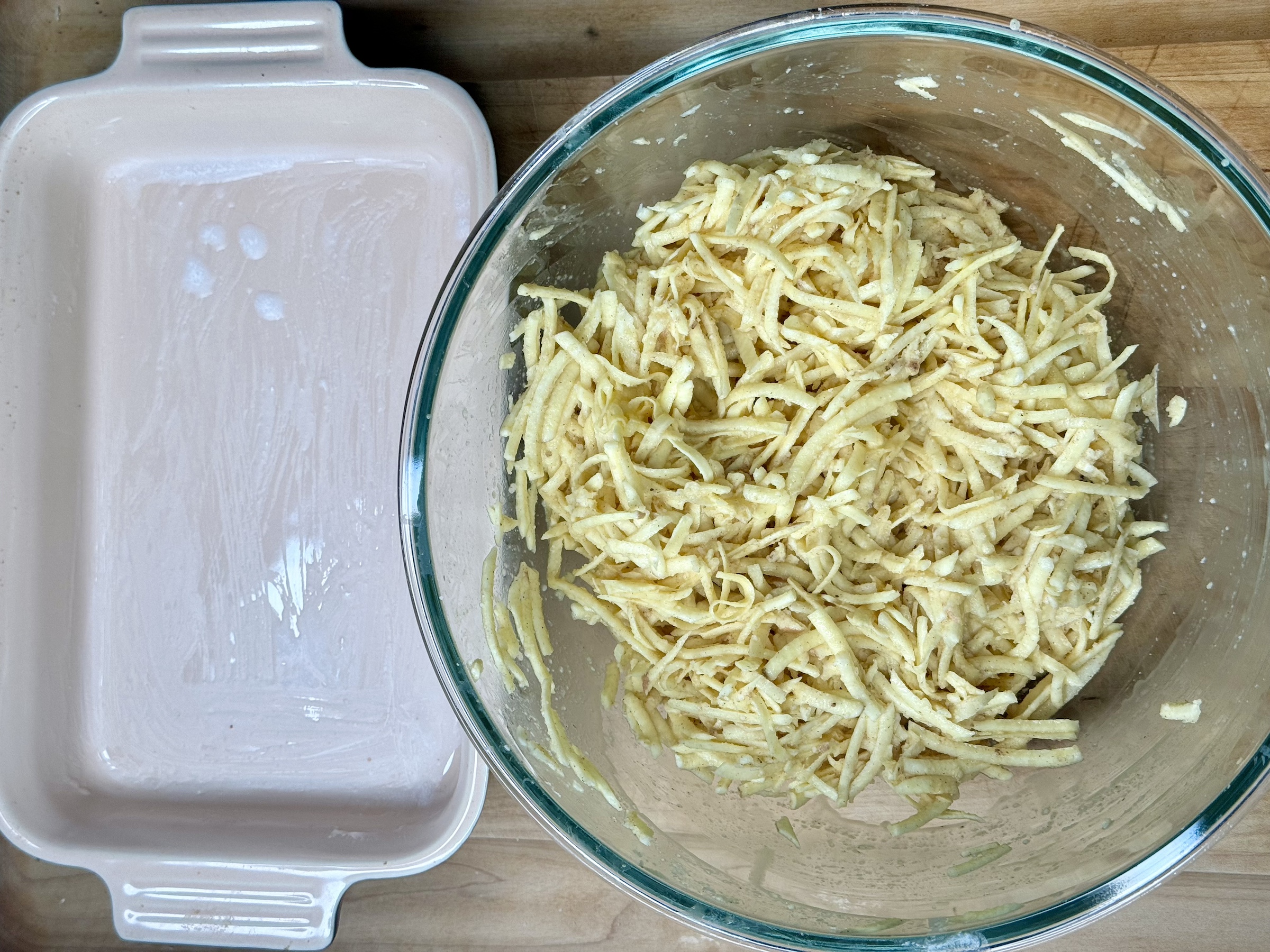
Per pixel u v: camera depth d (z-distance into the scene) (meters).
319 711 0.41
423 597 0.32
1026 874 0.34
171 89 0.38
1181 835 0.31
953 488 0.35
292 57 0.38
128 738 0.41
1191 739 0.34
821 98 0.34
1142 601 0.36
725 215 0.34
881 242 0.34
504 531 0.35
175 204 0.41
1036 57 0.31
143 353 0.41
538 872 0.40
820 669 0.35
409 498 0.32
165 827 0.40
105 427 0.41
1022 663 0.34
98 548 0.41
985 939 0.32
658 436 0.33
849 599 0.34
